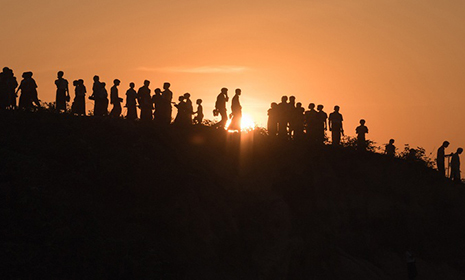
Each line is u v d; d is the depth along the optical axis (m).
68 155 51.28
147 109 60.88
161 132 57.53
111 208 47.69
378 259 55.22
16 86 59.62
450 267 56.81
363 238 55.84
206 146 57.41
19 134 53.00
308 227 52.97
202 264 45.78
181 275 43.50
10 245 41.06
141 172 50.62
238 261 47.81
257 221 51.06
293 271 48.91
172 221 47.41
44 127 54.34
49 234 42.91
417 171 63.44
